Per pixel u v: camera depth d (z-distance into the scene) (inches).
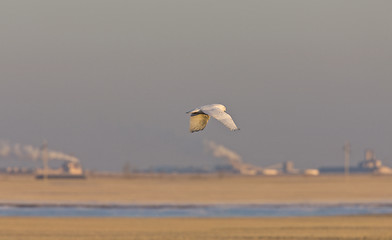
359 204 4527.6
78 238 2406.5
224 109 717.3
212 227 2854.3
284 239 2393.0
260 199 5012.3
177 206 4264.3
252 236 2484.0
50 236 2460.6
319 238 2420.0
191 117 740.7
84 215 3634.4
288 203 4682.6
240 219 3289.9
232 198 5383.9
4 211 3823.8
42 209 3986.2
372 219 3243.1
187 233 2598.4
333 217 3368.6
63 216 3486.7
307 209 4136.3
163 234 2556.6
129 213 3806.6
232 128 693.3
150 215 3678.6
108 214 3720.5
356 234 2554.1
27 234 2517.2
